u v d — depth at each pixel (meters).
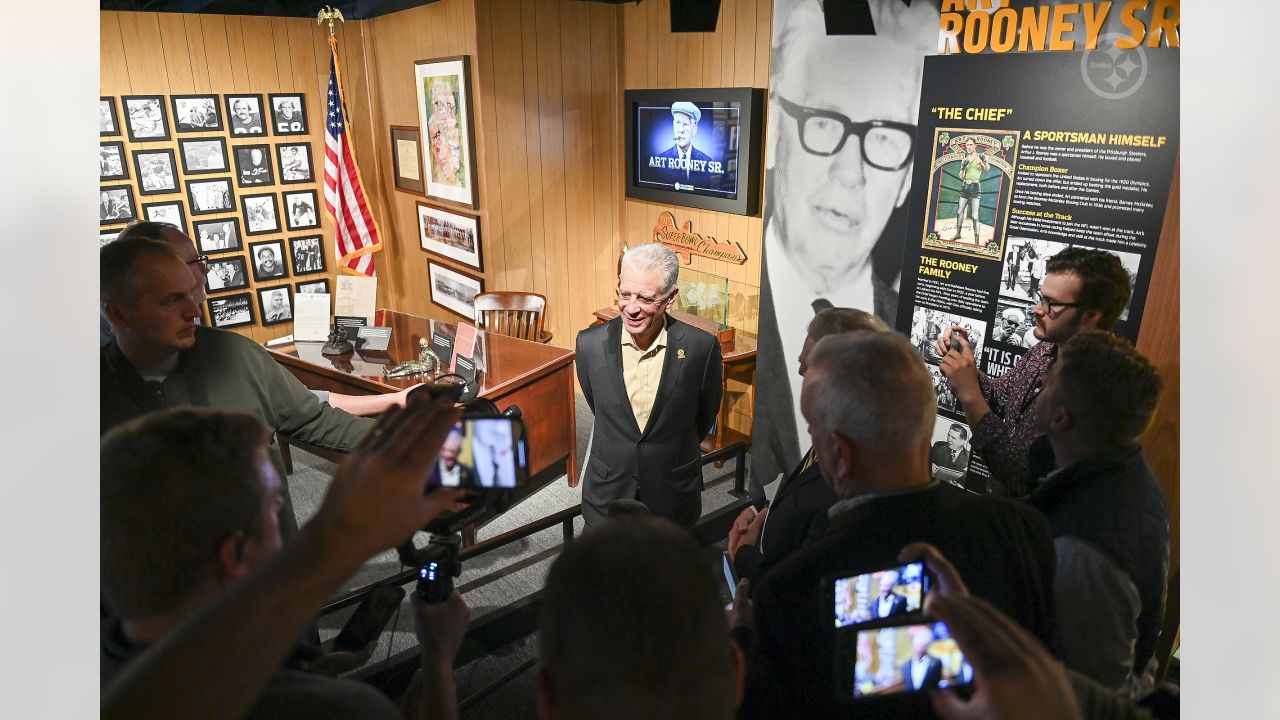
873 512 0.93
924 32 2.10
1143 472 1.34
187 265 1.34
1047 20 1.82
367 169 5.07
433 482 0.77
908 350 0.95
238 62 4.44
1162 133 1.65
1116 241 1.74
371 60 4.84
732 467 3.17
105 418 1.17
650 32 3.90
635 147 3.99
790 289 2.64
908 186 2.22
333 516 0.53
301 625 0.54
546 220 4.33
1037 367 1.92
